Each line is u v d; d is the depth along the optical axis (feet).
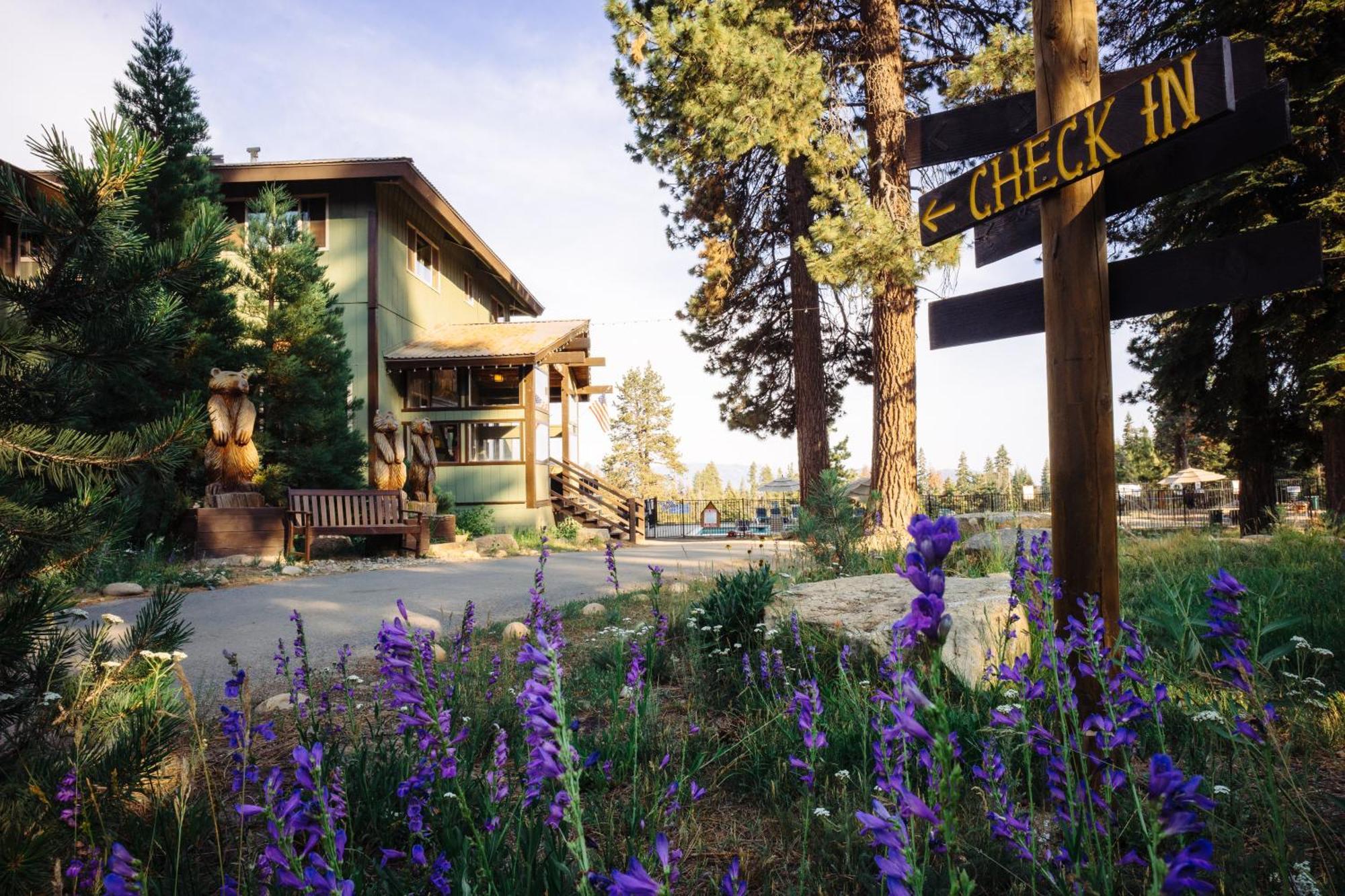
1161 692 6.23
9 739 8.23
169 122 48.32
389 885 6.38
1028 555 7.86
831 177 43.98
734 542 76.89
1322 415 46.01
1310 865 6.73
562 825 7.59
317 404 55.42
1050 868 6.21
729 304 72.59
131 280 9.16
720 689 13.85
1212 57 7.55
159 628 9.80
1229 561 23.68
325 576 38.93
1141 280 9.11
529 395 73.92
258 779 6.79
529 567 44.86
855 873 6.97
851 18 51.96
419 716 6.09
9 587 8.84
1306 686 11.03
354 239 69.31
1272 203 46.85
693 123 45.70
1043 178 9.50
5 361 8.67
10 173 8.51
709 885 7.23
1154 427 211.20
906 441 44.34
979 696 10.89
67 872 5.71
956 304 11.75
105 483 9.32
